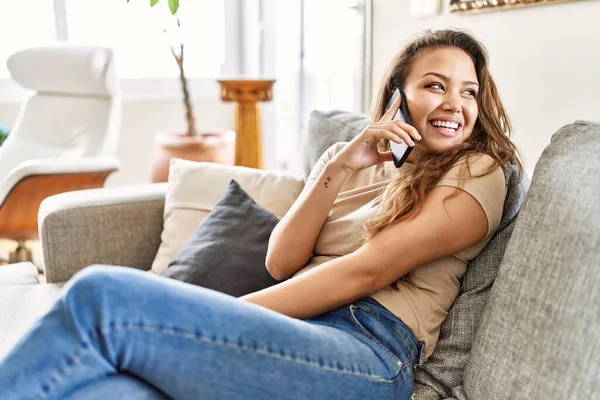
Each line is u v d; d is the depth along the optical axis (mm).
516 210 961
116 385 668
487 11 1605
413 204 911
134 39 3338
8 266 1474
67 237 1400
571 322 695
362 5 2229
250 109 2660
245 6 3529
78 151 2502
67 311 650
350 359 833
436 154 1007
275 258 1092
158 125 3486
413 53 1063
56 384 636
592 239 695
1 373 620
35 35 3102
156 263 1409
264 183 1445
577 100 1363
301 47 3061
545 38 1438
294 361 771
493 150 974
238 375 729
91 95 2625
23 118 2688
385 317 925
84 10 3184
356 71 2346
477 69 1048
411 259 891
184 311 706
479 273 967
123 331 665
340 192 1160
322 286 906
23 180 2031
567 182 764
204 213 1426
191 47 3500
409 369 905
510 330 780
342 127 1425
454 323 954
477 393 811
